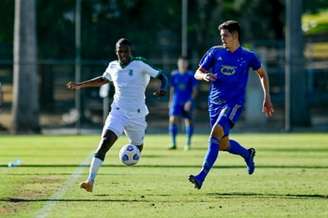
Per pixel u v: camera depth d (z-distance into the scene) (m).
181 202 31.53
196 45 139.38
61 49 127.50
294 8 97.81
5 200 32.12
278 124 106.44
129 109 34.78
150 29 133.38
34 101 95.50
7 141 75.44
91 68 126.25
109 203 31.27
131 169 45.25
